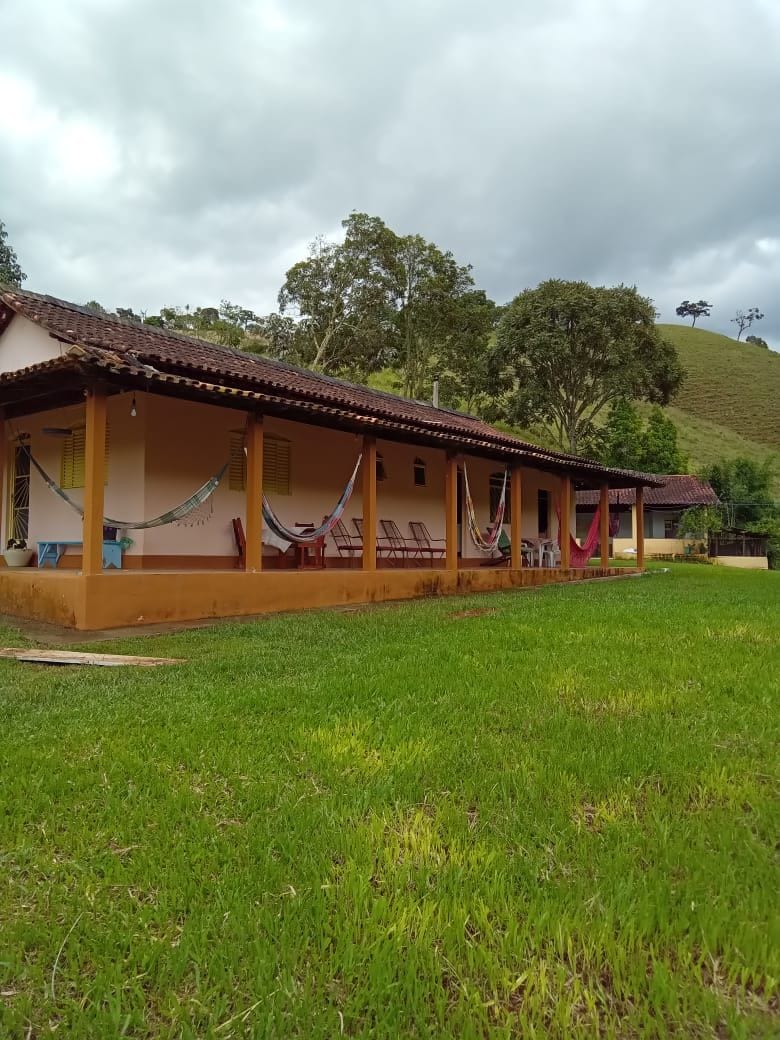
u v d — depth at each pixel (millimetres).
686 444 55875
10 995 1864
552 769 3318
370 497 11688
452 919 2119
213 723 4047
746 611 8805
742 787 3129
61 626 8227
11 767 3395
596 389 35031
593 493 33188
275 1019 1718
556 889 2275
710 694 4680
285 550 11898
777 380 79625
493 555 17297
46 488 11750
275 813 2877
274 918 2121
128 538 10328
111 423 10742
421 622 8133
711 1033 1730
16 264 28953
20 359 11578
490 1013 1774
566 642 6508
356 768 3348
